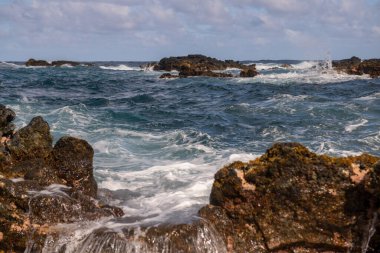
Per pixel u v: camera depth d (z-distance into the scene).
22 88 34.66
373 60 54.50
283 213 6.99
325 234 6.86
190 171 11.52
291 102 26.03
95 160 12.85
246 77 52.84
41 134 9.20
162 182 10.49
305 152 7.16
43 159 8.94
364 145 14.57
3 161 8.62
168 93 36.28
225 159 12.77
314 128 17.69
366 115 20.09
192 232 6.81
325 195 6.84
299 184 6.93
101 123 19.02
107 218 7.50
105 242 6.70
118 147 14.36
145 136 16.38
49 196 7.45
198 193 9.46
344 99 26.92
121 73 66.25
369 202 6.66
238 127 18.59
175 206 8.49
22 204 7.30
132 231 6.80
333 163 6.96
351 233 6.78
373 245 6.76
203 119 21.05
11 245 7.04
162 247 6.65
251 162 7.50
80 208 7.52
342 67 57.69
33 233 7.02
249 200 7.14
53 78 48.22
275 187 7.01
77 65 88.94
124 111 23.19
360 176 6.84
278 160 7.10
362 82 40.97
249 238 7.08
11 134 9.82
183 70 55.81
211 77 53.94
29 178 8.23
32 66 84.62
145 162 12.72
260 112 22.62
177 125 19.30
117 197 9.24
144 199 9.14
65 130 16.89
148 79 52.88
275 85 39.94
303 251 6.91
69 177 8.74
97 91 36.84
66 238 6.89
